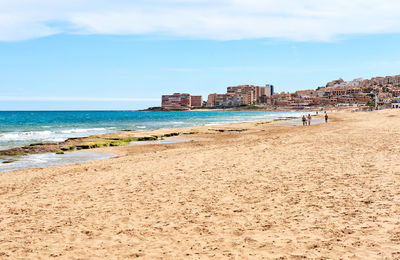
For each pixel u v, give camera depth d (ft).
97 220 30.07
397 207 28.73
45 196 40.14
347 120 253.44
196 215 30.35
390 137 93.04
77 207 34.65
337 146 75.00
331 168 48.37
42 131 193.57
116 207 34.06
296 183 40.27
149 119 426.92
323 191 35.78
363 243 21.84
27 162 75.82
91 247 23.86
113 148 98.78
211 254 21.70
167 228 27.30
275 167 51.83
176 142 116.47
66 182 48.44
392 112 356.59
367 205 29.91
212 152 75.31
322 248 21.49
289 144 84.64
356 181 39.34
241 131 162.09
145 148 97.86
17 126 255.09
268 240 23.49
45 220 30.53
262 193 36.65
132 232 26.71
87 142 113.70
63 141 122.11
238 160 61.11
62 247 24.02
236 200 34.53
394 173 42.34
